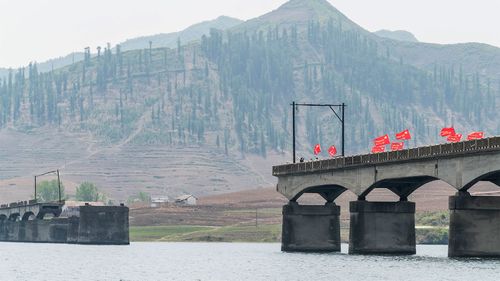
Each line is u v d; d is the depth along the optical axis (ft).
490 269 632.79
